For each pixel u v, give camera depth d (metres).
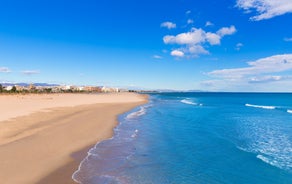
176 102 73.69
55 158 13.10
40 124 22.53
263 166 12.84
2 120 23.53
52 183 10.02
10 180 9.95
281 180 10.97
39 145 15.30
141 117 33.31
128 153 15.06
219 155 14.80
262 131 23.06
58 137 17.86
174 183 10.59
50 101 56.91
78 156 13.79
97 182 10.43
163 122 28.69
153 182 10.66
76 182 10.26
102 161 13.27
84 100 65.56
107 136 19.58
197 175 11.58
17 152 13.62
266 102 79.38
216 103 71.31
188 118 32.81
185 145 17.33
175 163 13.27
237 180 10.96
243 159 14.05
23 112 30.88
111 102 61.41
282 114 38.91
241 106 58.16
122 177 11.15
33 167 11.55
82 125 23.58
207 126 25.95
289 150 16.00
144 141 18.45
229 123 28.34
